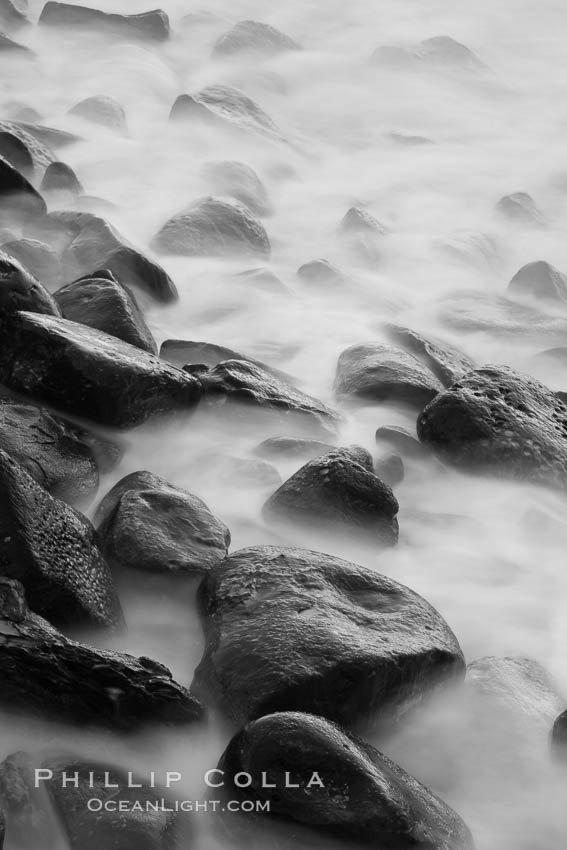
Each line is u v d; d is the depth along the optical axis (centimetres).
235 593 360
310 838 293
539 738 344
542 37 1289
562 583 431
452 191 900
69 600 351
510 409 485
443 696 353
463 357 608
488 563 437
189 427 477
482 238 793
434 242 778
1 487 355
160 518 393
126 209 728
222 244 686
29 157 706
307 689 321
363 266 730
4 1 1049
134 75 984
